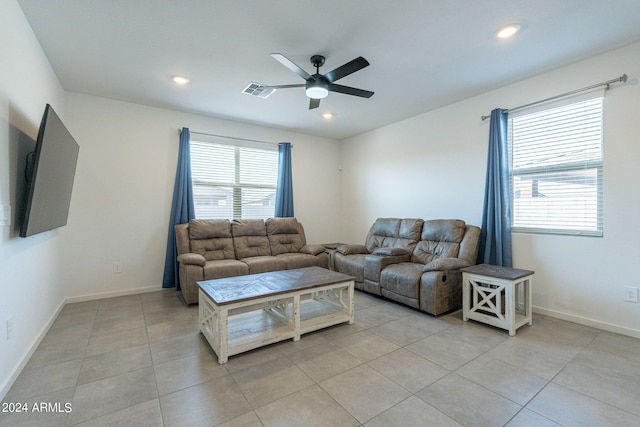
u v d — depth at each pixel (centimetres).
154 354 232
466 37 246
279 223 482
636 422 156
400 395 180
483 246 356
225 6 207
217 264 371
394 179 486
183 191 420
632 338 255
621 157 263
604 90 269
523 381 194
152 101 388
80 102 363
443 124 410
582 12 215
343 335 269
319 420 159
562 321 296
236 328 266
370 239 473
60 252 338
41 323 256
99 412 165
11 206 193
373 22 226
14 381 192
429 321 302
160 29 234
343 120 472
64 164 251
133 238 396
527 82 323
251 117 455
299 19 222
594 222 282
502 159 336
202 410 167
